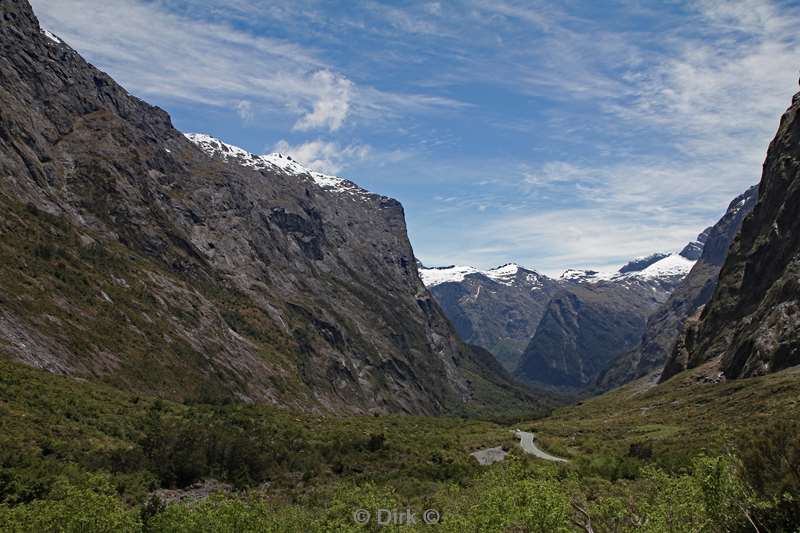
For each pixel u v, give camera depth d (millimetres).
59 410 65688
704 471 21922
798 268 116812
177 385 113438
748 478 21031
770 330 111750
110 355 104625
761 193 159875
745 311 141875
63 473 45812
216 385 127125
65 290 111375
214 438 65812
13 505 39000
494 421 188625
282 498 54312
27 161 154250
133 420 71812
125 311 124438
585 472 60969
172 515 28250
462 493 48312
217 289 197625
